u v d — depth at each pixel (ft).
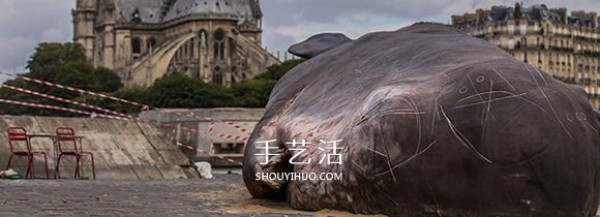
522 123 37.96
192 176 97.55
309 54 58.29
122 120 104.83
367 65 47.06
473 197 37.91
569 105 39.32
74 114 492.13
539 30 612.29
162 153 99.76
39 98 495.41
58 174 88.84
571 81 634.43
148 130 104.63
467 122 38.24
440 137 38.27
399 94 39.99
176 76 588.91
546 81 40.09
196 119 227.40
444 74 40.81
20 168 88.94
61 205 49.52
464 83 39.17
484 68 39.60
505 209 37.76
